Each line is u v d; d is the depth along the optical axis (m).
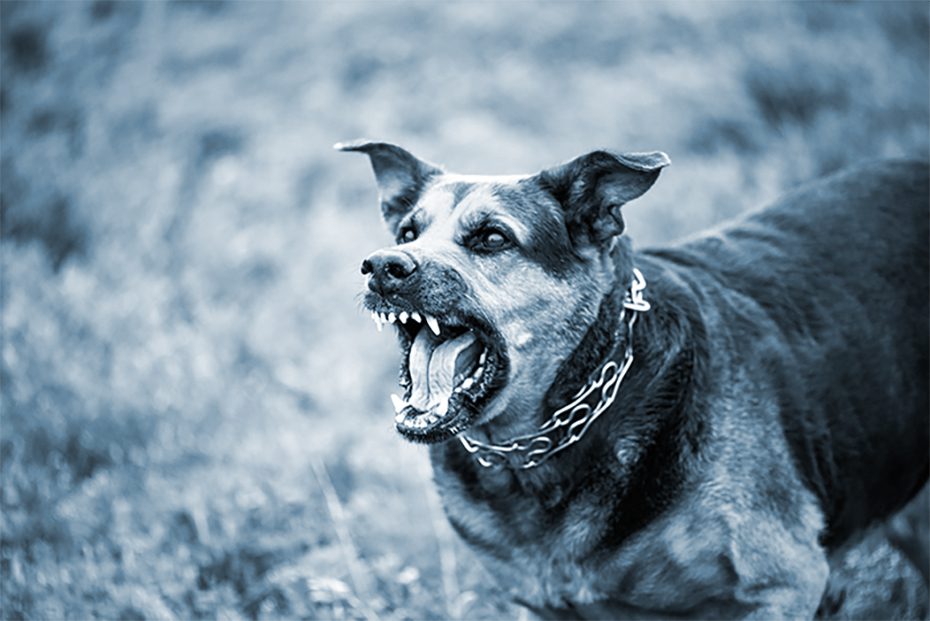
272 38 15.01
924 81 13.04
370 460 7.20
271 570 6.09
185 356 8.63
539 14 14.36
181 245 11.16
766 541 4.41
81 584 5.78
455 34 14.21
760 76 12.91
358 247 10.51
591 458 4.43
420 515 6.50
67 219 12.25
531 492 4.51
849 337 4.96
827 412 4.80
